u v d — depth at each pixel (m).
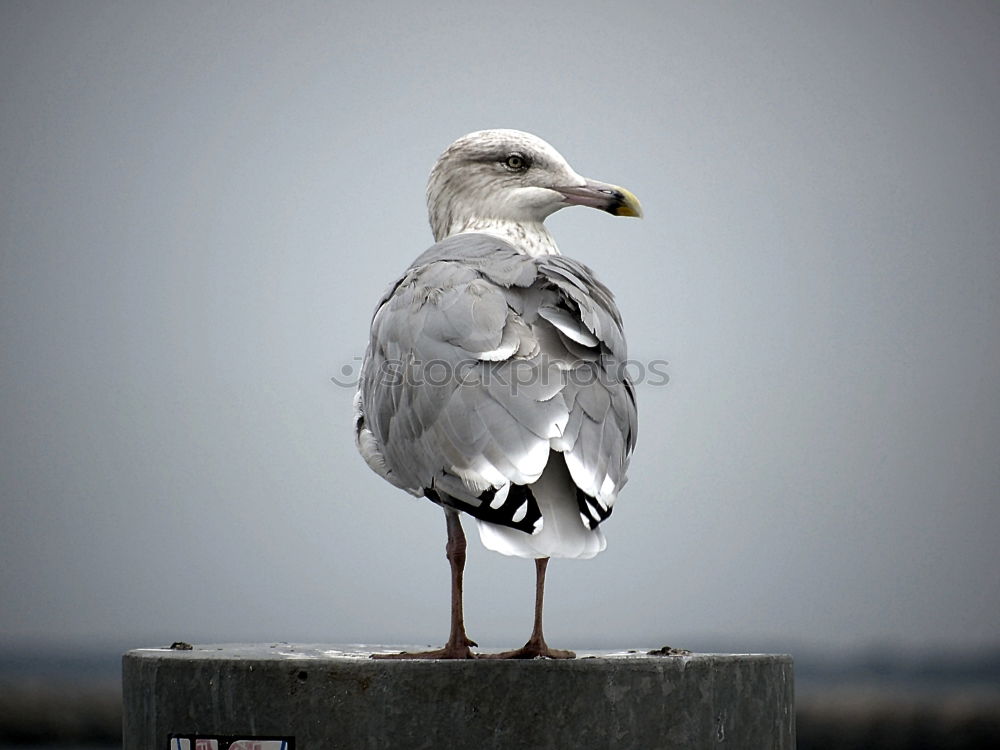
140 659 7.15
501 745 6.52
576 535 6.47
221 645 8.96
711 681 6.88
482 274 7.27
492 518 6.45
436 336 6.96
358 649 8.53
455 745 6.52
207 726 6.80
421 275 7.46
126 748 7.45
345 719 6.58
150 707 7.03
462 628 7.38
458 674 6.54
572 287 7.11
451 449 6.67
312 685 6.62
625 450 7.28
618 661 6.65
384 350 7.39
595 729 6.59
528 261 7.34
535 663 6.55
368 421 7.73
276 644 9.16
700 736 6.82
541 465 6.43
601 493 6.59
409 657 7.34
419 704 6.54
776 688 7.25
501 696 6.53
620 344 7.27
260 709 6.68
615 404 7.00
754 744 7.07
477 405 6.64
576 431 6.62
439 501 7.04
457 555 7.38
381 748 6.54
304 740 6.62
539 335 6.94
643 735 6.67
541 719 6.54
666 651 7.93
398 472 7.32
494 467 6.49
